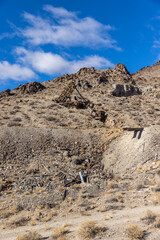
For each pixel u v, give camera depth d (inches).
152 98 2805.1
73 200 802.8
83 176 1054.4
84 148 1332.4
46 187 924.6
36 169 1101.1
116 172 1096.8
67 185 950.4
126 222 564.1
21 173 1055.6
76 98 2381.9
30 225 642.2
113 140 1353.3
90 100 2536.9
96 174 1093.1
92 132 1489.9
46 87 3363.7
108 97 2711.6
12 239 554.9
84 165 1174.3
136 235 478.3
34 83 3198.8
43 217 690.2
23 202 788.6
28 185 952.3
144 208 658.8
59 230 559.5
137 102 2596.0
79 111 2107.5
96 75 3558.1
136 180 924.6
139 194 786.2
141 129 1261.1
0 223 671.8
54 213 706.2
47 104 2252.7
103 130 1533.0
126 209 677.3
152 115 2070.6
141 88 3277.6
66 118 1878.7
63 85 3410.4
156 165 991.0
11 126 1574.8
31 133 1398.9
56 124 1697.8
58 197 818.2
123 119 1879.9
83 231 528.4
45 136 1391.5
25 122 1708.9
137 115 2059.5
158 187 793.6
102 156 1258.0
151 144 1141.7
